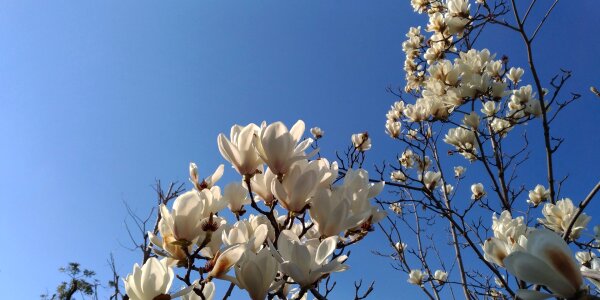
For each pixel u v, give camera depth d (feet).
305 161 2.53
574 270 1.32
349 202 2.31
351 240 2.58
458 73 6.32
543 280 1.33
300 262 1.98
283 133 2.38
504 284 4.65
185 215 2.29
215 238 2.50
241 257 2.10
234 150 2.49
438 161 7.06
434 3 8.20
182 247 2.29
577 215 4.29
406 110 6.93
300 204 2.32
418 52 9.00
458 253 6.49
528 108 6.15
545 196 6.66
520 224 3.74
